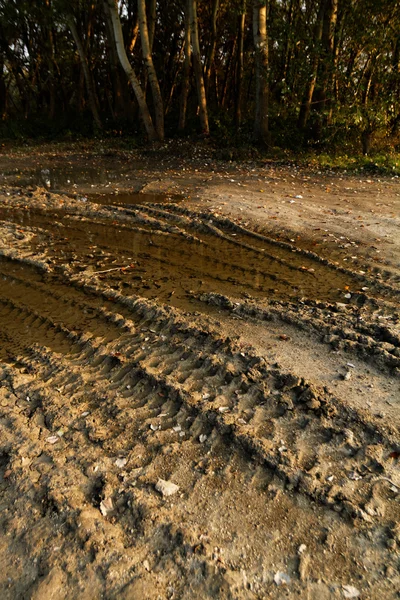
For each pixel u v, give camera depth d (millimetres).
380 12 12938
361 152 14703
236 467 3020
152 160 15242
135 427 3369
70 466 3025
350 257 6555
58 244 7348
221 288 5688
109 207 9266
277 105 16875
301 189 10641
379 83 14258
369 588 2297
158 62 25672
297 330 4633
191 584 2311
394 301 5254
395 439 3189
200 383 3820
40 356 4285
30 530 2592
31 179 12500
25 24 22703
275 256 6672
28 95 25828
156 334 4613
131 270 6293
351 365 4035
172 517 2670
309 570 2385
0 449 3178
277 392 3668
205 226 7938
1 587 2307
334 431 3275
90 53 23641
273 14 17422
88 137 20625
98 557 2432
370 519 2643
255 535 2568
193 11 16750
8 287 5812
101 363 4168
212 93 27547
